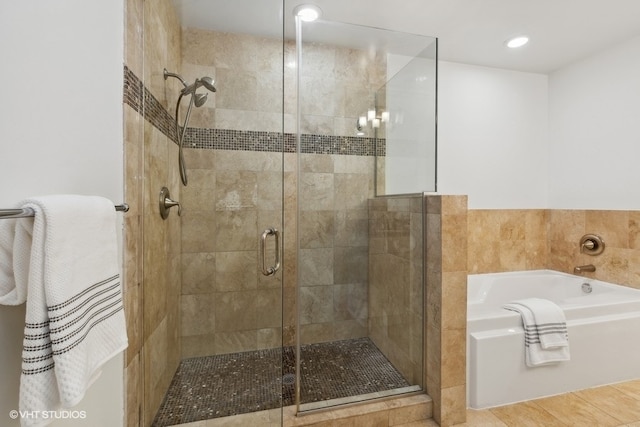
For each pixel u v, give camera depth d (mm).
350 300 2084
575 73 2574
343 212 2068
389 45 2051
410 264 1801
